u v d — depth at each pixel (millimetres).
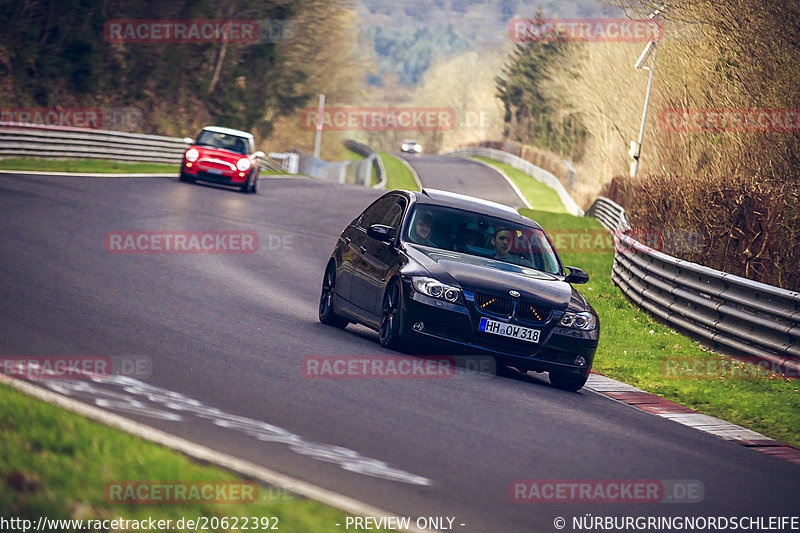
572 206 193000
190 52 188875
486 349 33062
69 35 145625
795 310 41875
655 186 75062
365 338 38469
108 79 162125
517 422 26438
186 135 193625
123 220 68500
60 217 63469
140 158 129000
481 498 19016
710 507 20984
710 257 63375
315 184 147625
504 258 36625
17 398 18969
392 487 18781
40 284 38938
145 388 24000
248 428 21625
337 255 41250
